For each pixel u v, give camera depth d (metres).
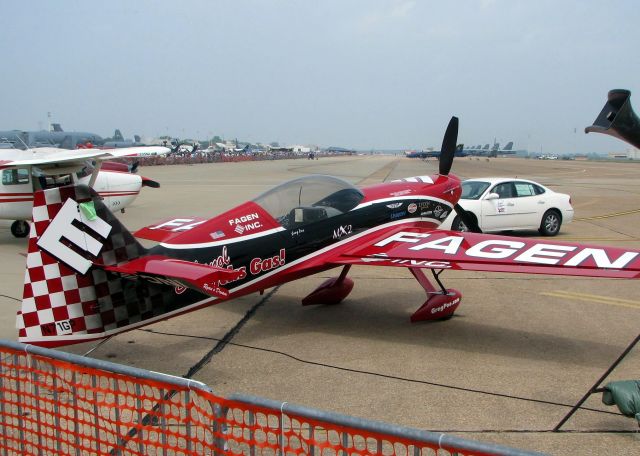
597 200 19.89
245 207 5.32
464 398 4.03
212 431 2.38
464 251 5.33
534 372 4.52
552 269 4.72
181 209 16.80
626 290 7.29
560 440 3.41
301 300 6.95
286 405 2.16
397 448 3.29
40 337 4.00
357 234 6.09
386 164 66.19
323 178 5.96
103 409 3.80
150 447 3.28
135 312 4.42
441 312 5.96
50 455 3.15
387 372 4.54
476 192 11.23
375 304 6.76
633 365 4.66
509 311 6.36
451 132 7.55
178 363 4.76
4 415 3.14
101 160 11.52
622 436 3.46
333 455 3.21
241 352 5.04
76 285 4.11
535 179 32.59
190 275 3.88
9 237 12.16
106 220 4.20
